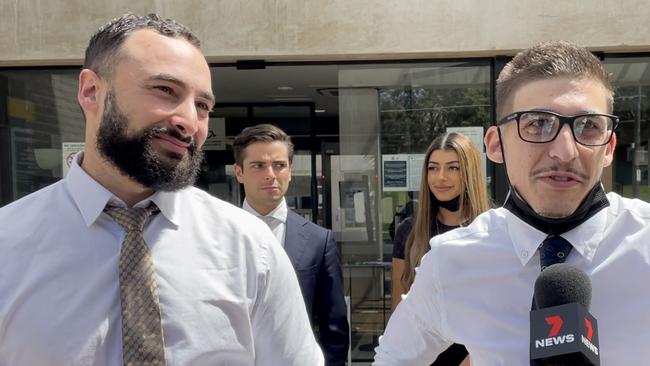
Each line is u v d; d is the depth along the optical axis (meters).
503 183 4.82
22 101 5.12
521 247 1.52
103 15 4.75
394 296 3.24
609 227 1.47
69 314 1.34
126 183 1.43
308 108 6.68
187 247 1.48
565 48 1.46
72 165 1.47
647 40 4.58
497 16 4.66
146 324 1.35
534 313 1.32
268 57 4.84
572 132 1.37
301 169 6.59
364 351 5.11
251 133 2.96
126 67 1.36
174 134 1.39
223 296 1.46
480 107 4.95
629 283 1.42
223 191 6.82
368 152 5.14
